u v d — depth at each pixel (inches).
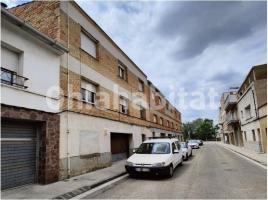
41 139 324.8
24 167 301.9
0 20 274.1
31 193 267.3
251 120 943.0
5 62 289.3
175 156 422.3
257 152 820.0
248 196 248.5
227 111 1752.0
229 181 328.5
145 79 904.3
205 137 3508.9
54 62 364.2
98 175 387.9
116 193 273.9
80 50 449.4
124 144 674.8
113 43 617.9
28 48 314.2
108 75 569.3
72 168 376.5
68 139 374.9
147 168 355.6
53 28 399.5
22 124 305.6
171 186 302.4
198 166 495.8
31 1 438.9
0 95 261.1
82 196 263.9
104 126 512.4
